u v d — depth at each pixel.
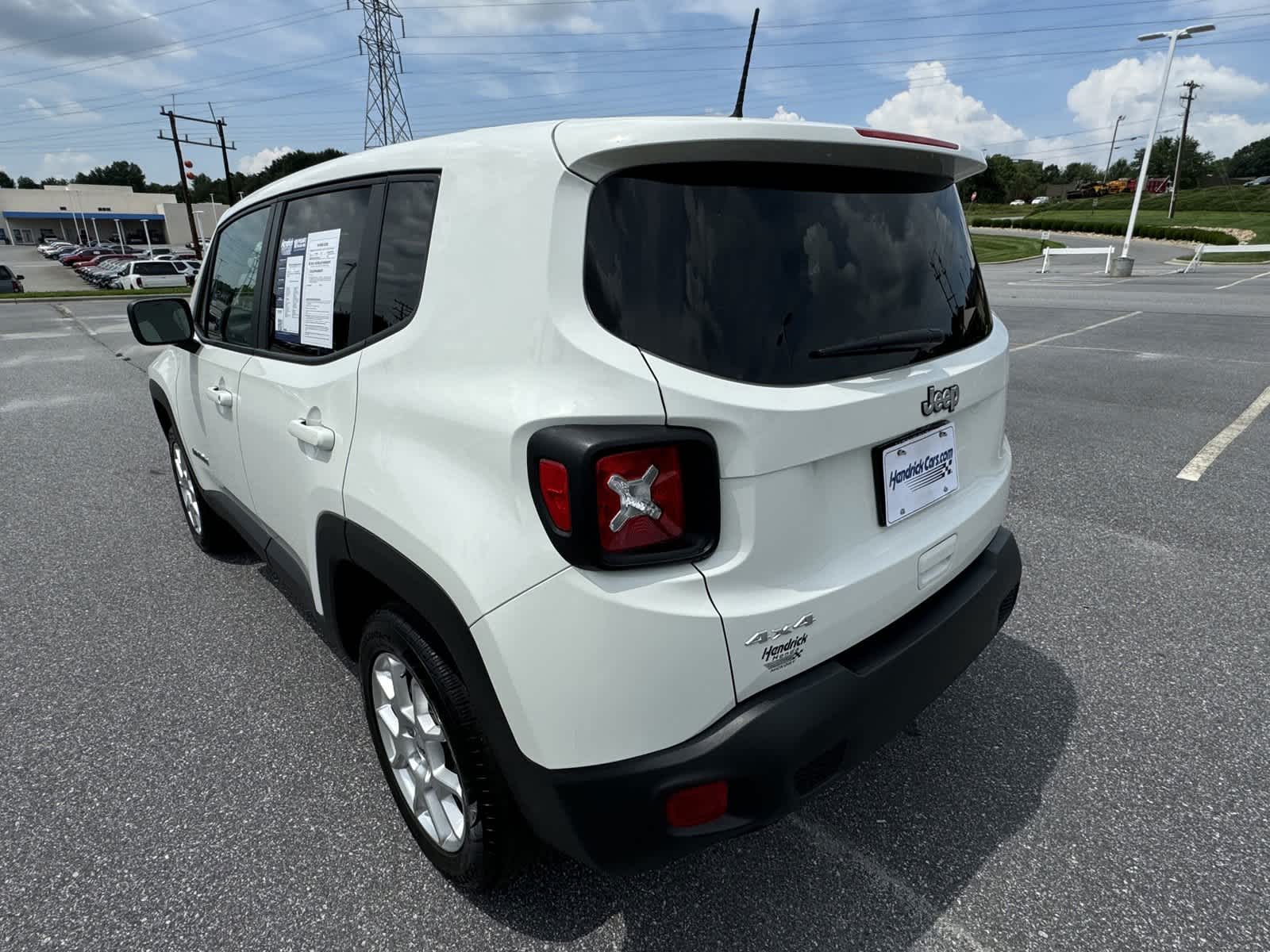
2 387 9.03
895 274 1.82
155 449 6.29
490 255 1.61
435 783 1.93
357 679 2.98
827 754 1.65
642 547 1.42
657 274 1.47
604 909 1.94
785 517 1.55
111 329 15.49
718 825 1.55
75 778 2.45
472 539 1.56
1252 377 7.98
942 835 2.15
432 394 1.70
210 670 3.06
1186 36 22.81
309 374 2.21
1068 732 2.58
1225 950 1.80
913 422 1.80
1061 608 3.38
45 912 1.96
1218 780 2.35
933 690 1.92
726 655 1.50
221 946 1.85
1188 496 4.65
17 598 3.68
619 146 1.44
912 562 1.85
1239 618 3.27
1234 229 50.03
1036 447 5.67
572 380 1.44
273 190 2.68
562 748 1.50
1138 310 14.45
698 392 1.42
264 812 2.29
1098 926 1.87
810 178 1.69
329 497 2.06
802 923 1.89
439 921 1.91
